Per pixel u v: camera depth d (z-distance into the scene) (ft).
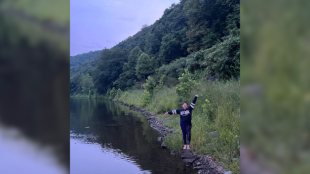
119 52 152.25
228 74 33.45
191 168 13.37
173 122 26.55
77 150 17.95
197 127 18.93
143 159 15.37
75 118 38.91
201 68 48.98
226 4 68.69
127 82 125.49
